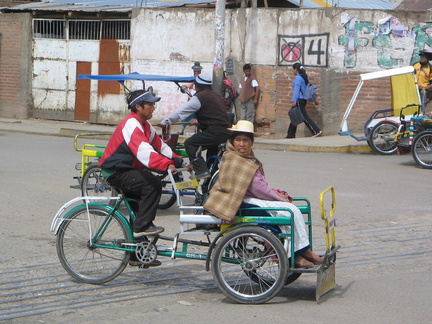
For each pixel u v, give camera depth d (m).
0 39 25.52
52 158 15.53
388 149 16.88
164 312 6.25
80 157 15.80
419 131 14.98
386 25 19.41
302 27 20.30
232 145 6.57
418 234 9.39
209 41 21.97
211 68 22.03
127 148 6.87
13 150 16.83
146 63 22.98
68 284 7.06
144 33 22.91
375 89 19.56
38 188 11.91
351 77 19.80
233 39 21.55
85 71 24.11
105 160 6.91
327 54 19.94
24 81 25.22
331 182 12.98
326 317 6.13
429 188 12.59
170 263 7.91
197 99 10.07
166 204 10.66
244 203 6.54
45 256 8.06
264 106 21.11
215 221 6.57
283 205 6.49
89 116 24.16
